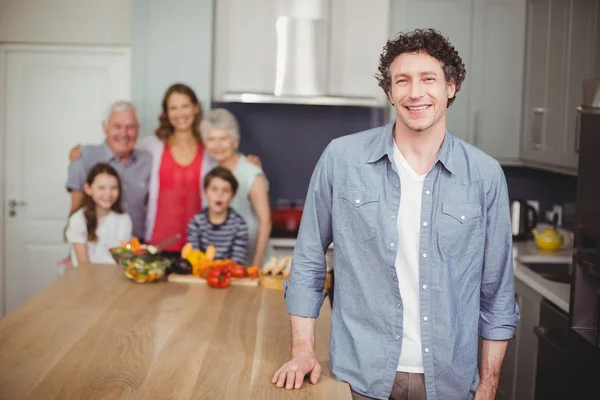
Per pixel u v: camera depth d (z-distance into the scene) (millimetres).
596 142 2580
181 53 4520
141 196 4207
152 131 4547
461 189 1962
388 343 1990
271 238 4586
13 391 1964
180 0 4496
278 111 5164
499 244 2025
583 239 2713
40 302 2828
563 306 3135
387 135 1982
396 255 1955
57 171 5133
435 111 1860
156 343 2379
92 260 4066
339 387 2020
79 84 5078
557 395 3080
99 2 5027
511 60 4676
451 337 1969
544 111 4277
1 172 5113
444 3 4648
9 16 5016
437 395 2006
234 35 4613
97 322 2592
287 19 4621
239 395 1962
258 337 2467
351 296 2020
